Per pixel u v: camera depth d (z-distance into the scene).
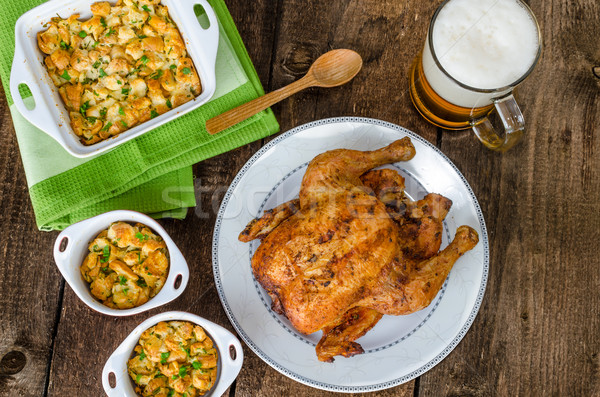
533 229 0.80
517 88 0.81
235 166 0.80
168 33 0.76
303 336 0.76
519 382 0.79
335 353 0.72
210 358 0.74
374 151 0.74
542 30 0.81
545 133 0.81
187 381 0.73
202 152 0.78
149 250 0.74
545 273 0.79
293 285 0.69
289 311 0.70
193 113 0.78
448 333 0.76
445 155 0.79
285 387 0.78
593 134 0.81
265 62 0.81
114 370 0.72
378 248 0.69
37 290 0.79
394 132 0.78
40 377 0.78
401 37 0.82
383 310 0.72
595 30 0.81
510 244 0.80
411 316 0.76
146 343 0.73
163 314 0.71
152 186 0.79
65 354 0.78
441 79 0.70
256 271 0.71
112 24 0.76
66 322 0.79
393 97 0.81
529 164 0.81
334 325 0.73
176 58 0.75
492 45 0.69
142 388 0.74
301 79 0.79
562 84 0.81
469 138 0.81
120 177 0.77
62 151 0.77
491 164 0.81
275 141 0.77
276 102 0.79
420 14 0.82
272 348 0.75
